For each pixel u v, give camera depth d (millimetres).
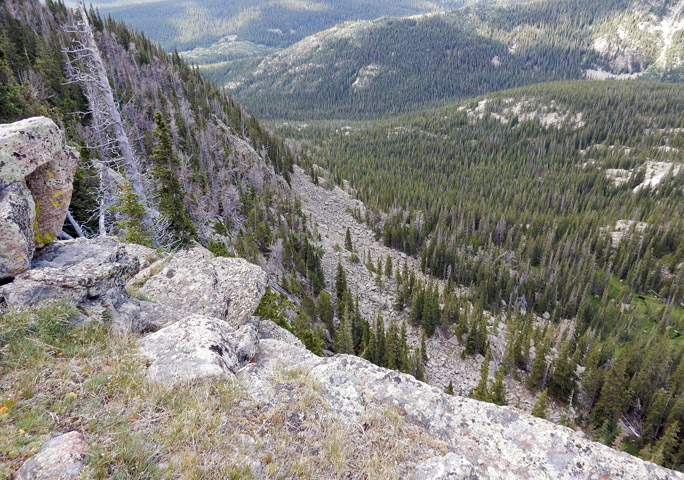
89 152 29188
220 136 90875
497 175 188000
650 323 90875
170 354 8727
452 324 75562
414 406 9039
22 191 9133
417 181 176625
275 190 96812
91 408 6801
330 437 7539
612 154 192375
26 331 7957
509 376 64812
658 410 53000
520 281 101812
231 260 16594
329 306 61000
